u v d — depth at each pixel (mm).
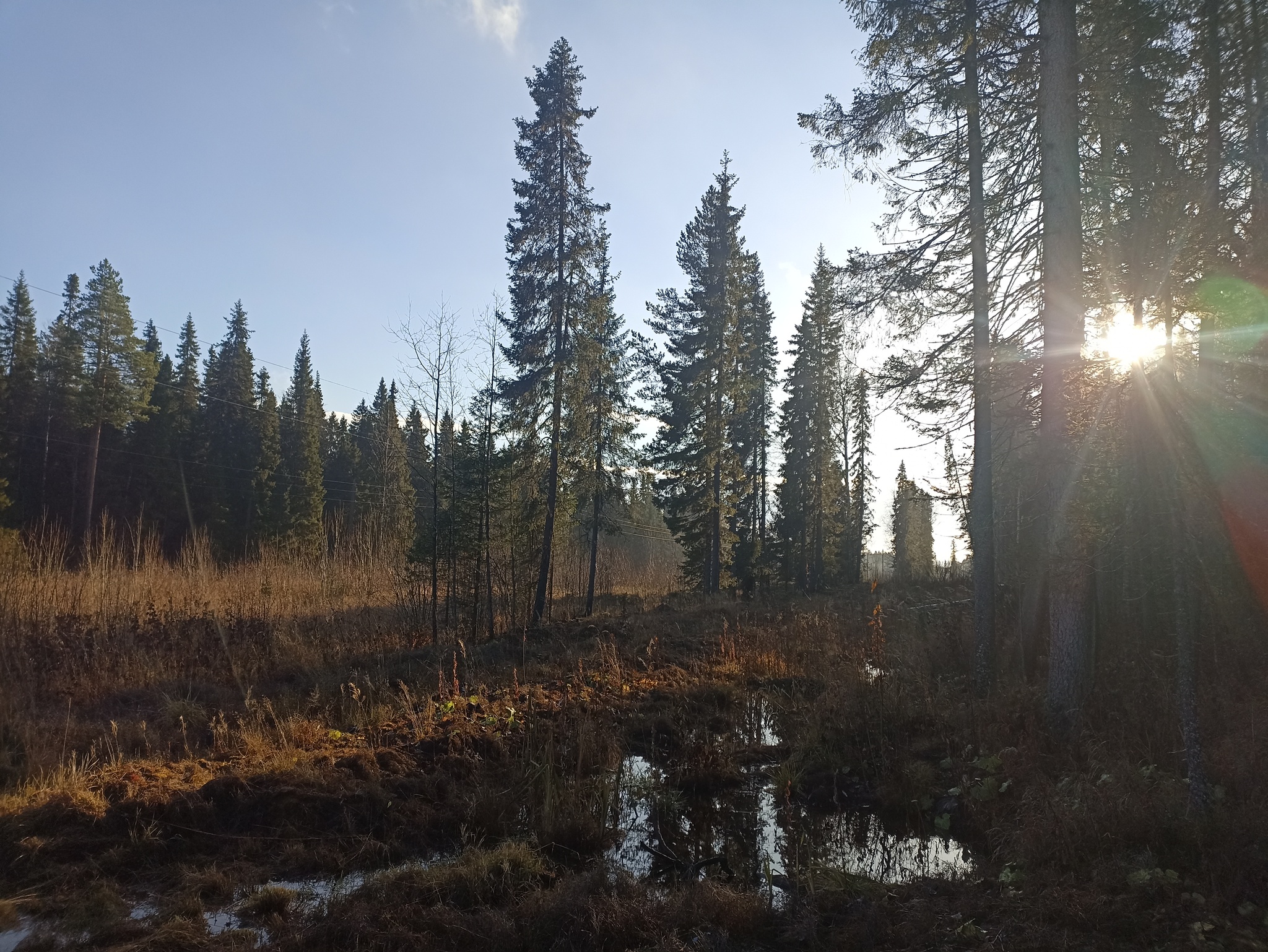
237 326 49219
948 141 10656
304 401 52406
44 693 10570
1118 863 5188
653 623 19125
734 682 13055
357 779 7781
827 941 5125
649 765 9430
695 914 5379
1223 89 8672
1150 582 8266
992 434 11398
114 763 7945
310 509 45031
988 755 7945
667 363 32281
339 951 5035
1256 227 7875
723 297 28078
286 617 16734
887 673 11219
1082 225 9062
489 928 5184
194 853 6551
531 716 9461
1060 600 8102
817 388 32094
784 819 7793
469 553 17281
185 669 12414
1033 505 10781
